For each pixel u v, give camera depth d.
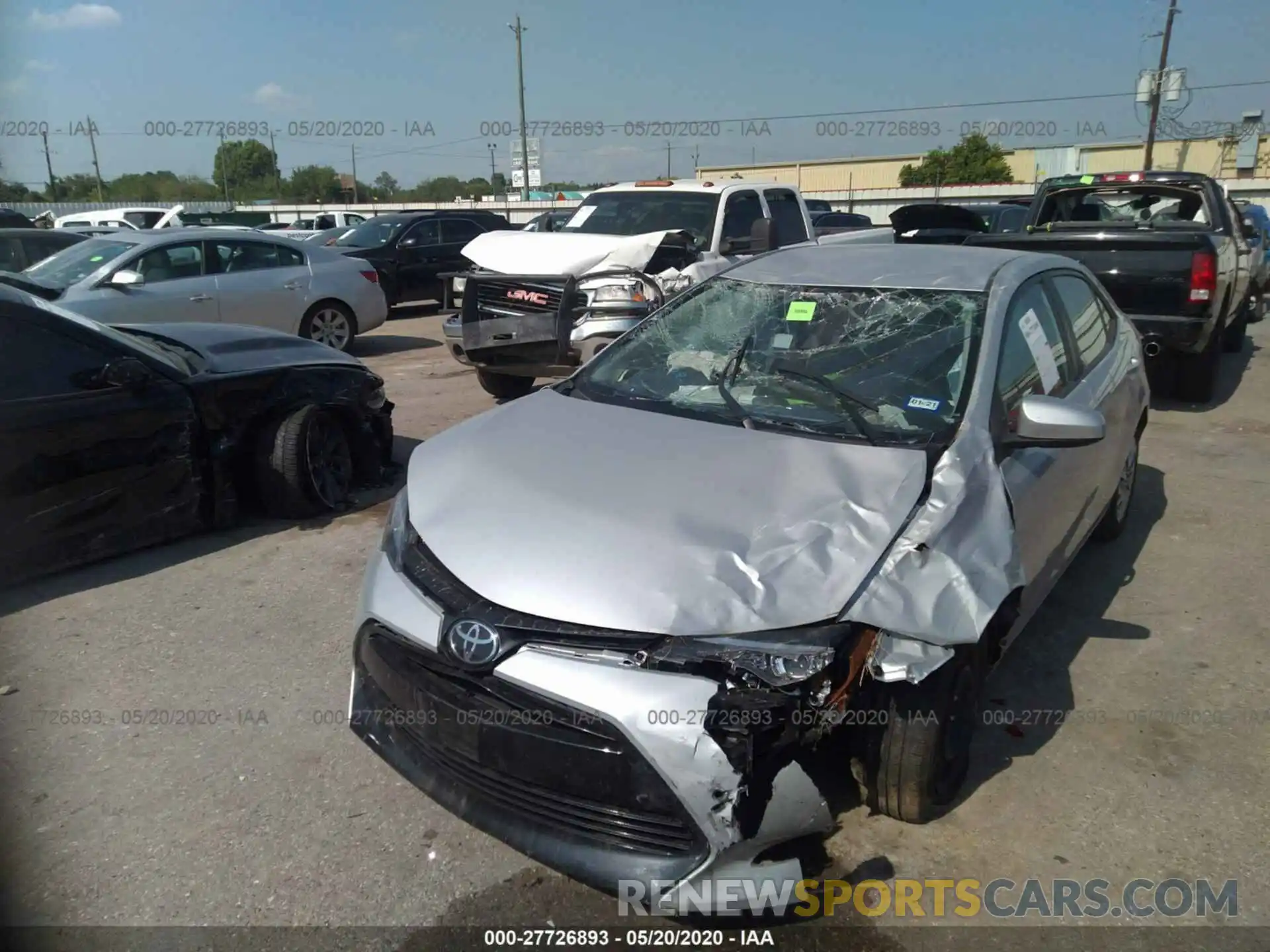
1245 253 8.73
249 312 9.93
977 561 2.71
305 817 2.98
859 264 4.07
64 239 11.17
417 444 6.99
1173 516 5.57
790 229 8.98
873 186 48.00
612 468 3.04
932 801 2.84
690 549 2.61
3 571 4.39
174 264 9.52
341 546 5.12
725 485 2.89
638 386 3.74
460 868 2.78
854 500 2.79
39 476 4.43
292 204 43.62
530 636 2.50
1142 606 4.43
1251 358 10.63
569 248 7.24
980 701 3.25
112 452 4.66
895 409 3.25
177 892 2.68
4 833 2.91
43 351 4.52
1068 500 3.75
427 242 14.98
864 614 2.49
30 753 3.30
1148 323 7.55
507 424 3.51
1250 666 3.88
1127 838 2.88
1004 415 3.28
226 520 5.22
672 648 2.41
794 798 2.42
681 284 7.13
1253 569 4.81
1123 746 3.34
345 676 3.79
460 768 2.69
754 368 3.62
